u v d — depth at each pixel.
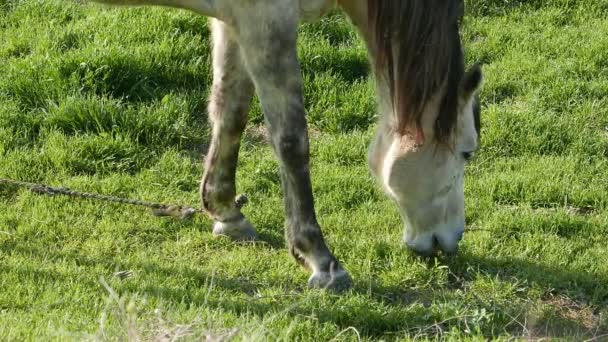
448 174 5.84
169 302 5.37
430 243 6.06
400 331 5.39
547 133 8.08
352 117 8.44
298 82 5.59
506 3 10.18
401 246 6.36
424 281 6.07
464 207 6.43
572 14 10.05
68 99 7.96
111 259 6.19
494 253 6.46
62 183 7.22
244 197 6.64
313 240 5.80
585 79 8.95
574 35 9.60
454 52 5.59
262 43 5.49
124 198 7.08
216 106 6.32
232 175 6.49
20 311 5.26
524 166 7.73
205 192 6.54
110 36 8.82
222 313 5.30
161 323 4.62
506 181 7.41
